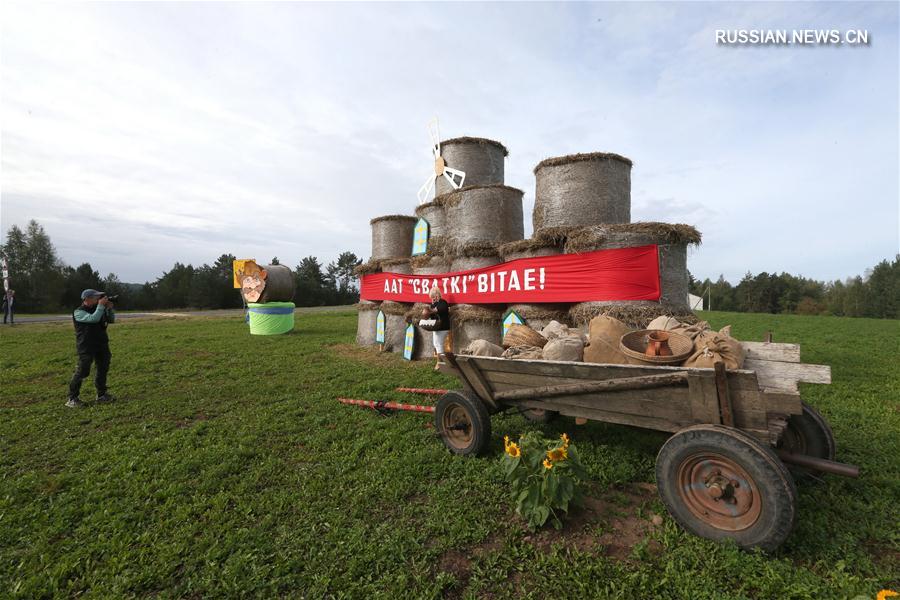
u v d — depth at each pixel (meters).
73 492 3.81
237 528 3.23
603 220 8.16
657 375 3.08
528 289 8.56
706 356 3.24
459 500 3.54
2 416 6.08
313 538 3.07
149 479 4.11
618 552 2.86
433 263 11.23
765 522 2.57
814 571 2.60
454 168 12.34
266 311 16.92
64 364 10.05
